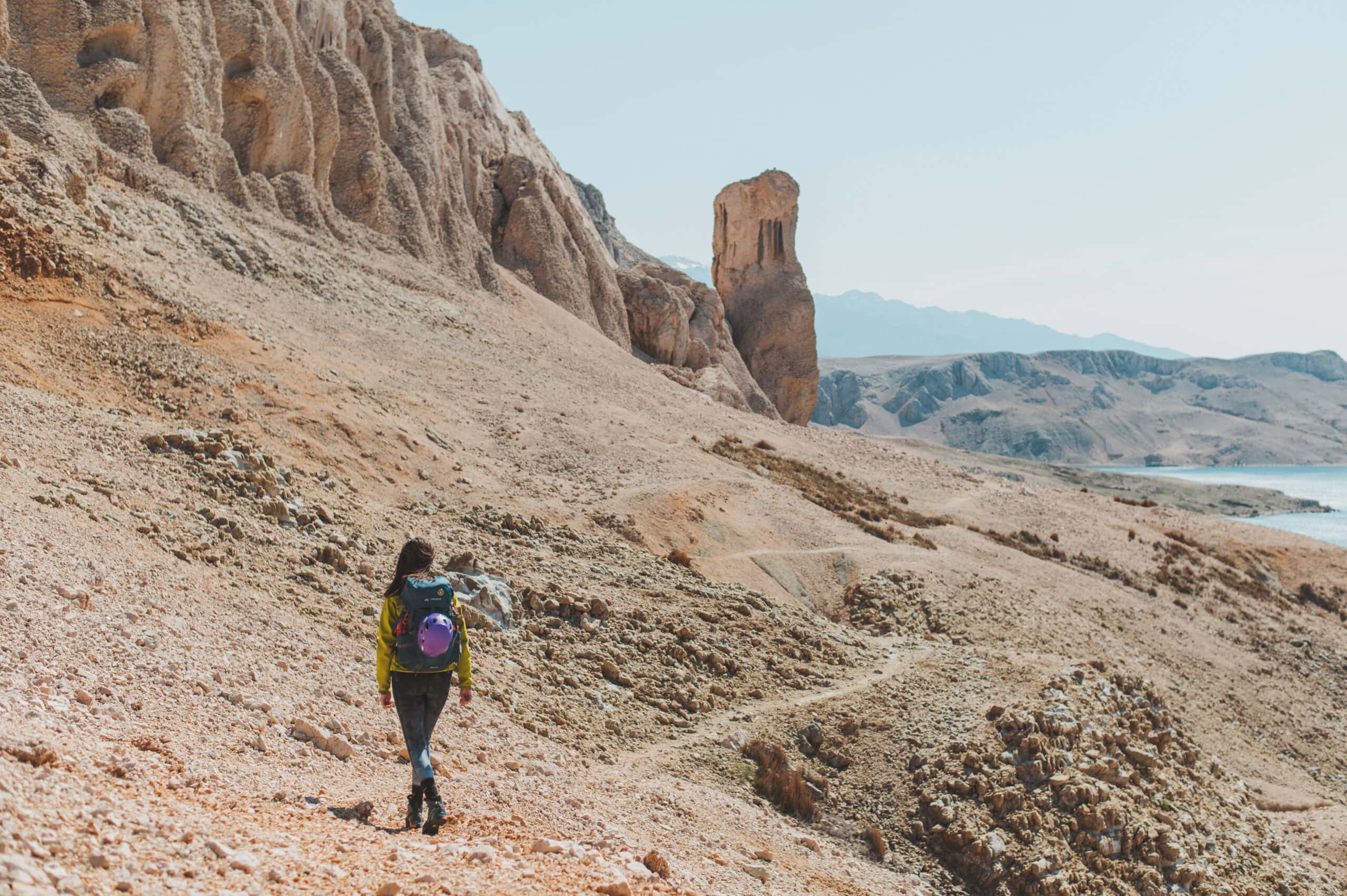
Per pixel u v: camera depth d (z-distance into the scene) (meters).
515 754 10.00
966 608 24.66
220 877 4.56
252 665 8.69
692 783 12.00
